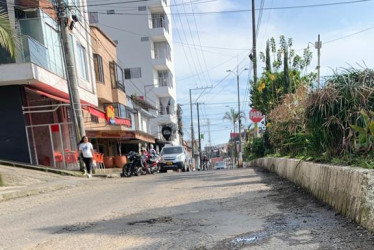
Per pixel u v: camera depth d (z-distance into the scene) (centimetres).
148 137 3300
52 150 1769
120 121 2641
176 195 799
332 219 457
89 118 2386
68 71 1587
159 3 4272
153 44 4472
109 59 2844
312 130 651
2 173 1305
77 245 450
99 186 1198
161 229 495
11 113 1584
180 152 2461
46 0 1717
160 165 2319
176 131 5147
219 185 916
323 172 559
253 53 2288
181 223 520
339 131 592
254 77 2217
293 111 875
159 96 4575
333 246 360
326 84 602
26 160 1586
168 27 4691
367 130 509
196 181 1082
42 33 1627
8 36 1067
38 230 549
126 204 733
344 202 458
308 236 400
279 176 989
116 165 2591
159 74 4541
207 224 502
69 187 1211
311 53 1423
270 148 1488
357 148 550
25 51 1482
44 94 1673
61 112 1966
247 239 416
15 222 631
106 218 599
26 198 967
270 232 434
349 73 595
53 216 662
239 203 635
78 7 2072
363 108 555
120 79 3044
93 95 2395
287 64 1310
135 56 4300
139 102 3666
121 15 4288
